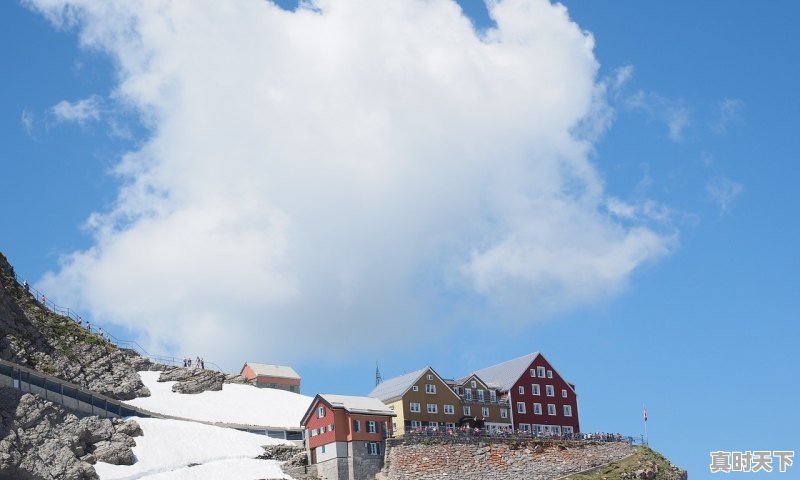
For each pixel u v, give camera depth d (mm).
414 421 161500
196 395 188000
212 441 154250
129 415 156750
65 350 163875
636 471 158500
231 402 187125
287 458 154250
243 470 146375
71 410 143000
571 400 181125
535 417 175375
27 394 135625
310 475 149500
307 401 194000
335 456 148125
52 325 166875
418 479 148125
